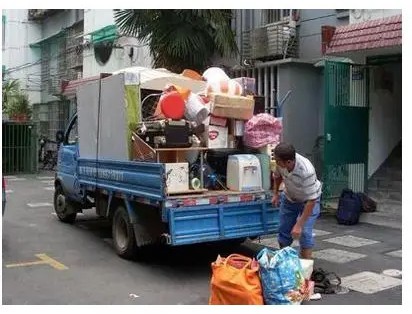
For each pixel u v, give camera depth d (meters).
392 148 10.92
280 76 11.47
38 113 27.48
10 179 17.77
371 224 8.96
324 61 10.21
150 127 6.24
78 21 22.81
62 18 25.06
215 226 6.04
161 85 6.96
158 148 6.10
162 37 11.30
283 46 11.62
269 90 11.85
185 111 6.25
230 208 6.15
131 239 6.59
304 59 11.61
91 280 5.89
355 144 10.28
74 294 5.41
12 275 6.08
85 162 7.86
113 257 6.91
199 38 11.40
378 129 10.63
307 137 11.51
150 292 5.48
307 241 5.64
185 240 5.81
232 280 4.67
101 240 7.94
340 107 10.02
